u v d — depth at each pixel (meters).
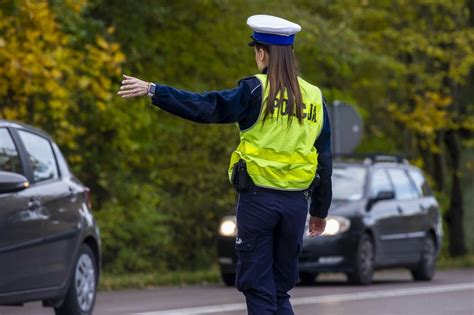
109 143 43.53
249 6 47.34
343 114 44.06
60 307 22.19
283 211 13.76
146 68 46.69
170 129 45.56
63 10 37.91
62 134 37.19
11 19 33.75
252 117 13.68
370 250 37.03
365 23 58.34
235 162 13.82
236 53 47.94
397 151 62.31
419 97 56.66
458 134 63.06
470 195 71.31
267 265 13.85
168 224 45.12
